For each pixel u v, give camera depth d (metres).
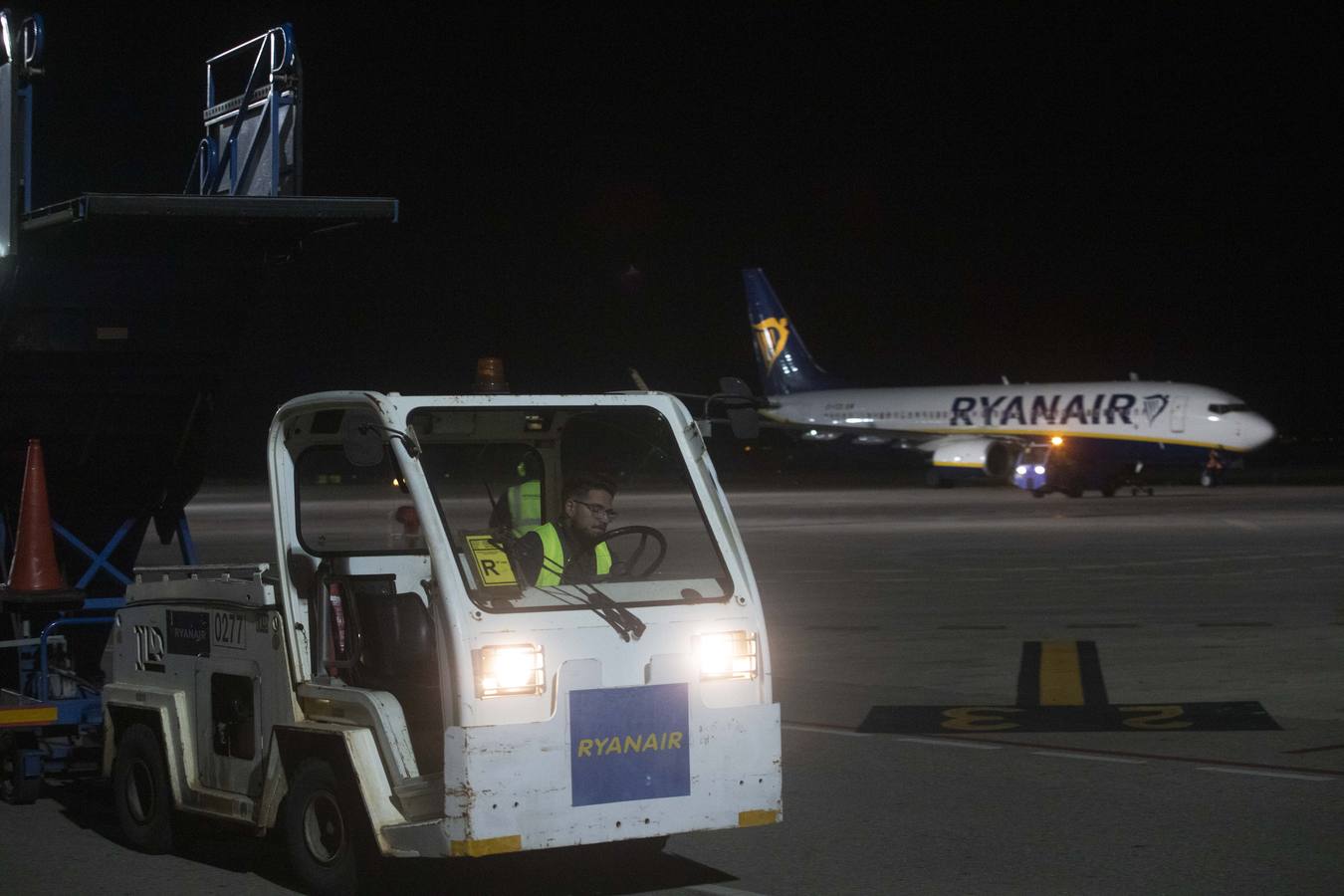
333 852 14.74
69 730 20.77
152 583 17.92
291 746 15.20
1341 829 17.64
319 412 15.49
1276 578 51.88
